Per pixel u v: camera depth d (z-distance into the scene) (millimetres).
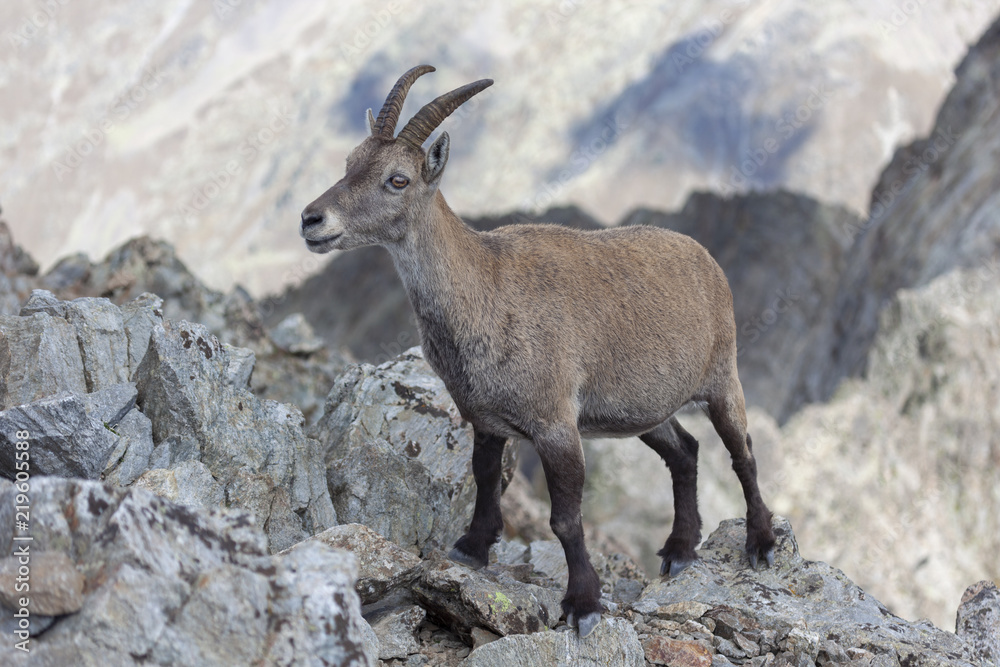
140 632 5688
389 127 9570
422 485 11680
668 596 10688
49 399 9008
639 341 10148
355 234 9031
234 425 10656
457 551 10430
